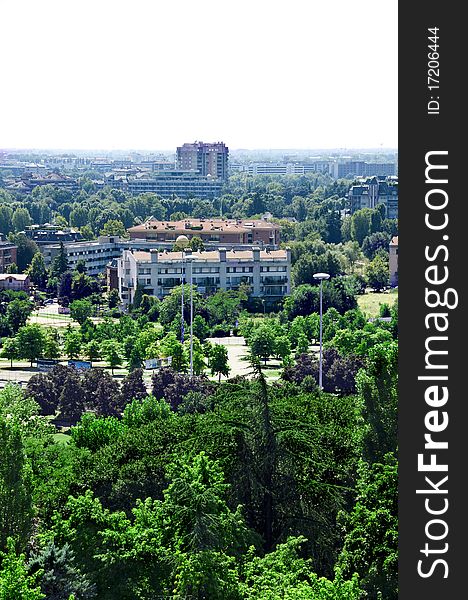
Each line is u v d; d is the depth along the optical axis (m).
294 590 49.03
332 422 86.00
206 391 149.62
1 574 49.75
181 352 181.00
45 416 144.50
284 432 70.38
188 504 57.38
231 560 54.09
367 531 56.47
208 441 72.88
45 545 58.72
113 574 57.03
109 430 102.06
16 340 198.00
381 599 54.00
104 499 77.69
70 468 83.31
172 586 56.56
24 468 65.56
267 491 68.69
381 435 69.38
